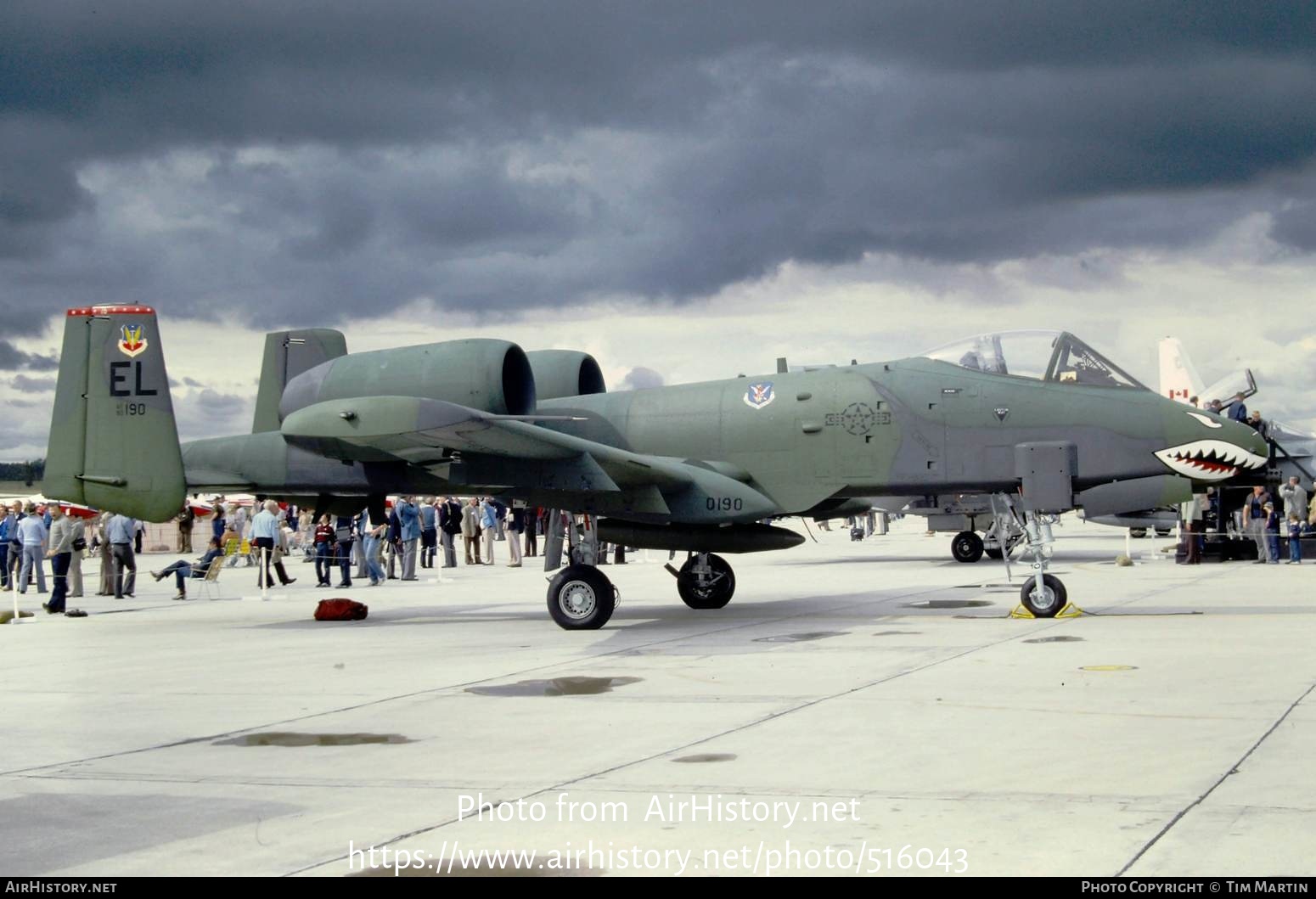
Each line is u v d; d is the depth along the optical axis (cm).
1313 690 838
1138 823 524
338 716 852
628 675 1009
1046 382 1396
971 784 601
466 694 934
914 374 1443
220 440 1648
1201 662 977
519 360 1510
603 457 1305
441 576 2766
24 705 943
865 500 1691
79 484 1606
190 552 4519
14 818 588
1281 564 2284
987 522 2625
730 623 1405
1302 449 2548
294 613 1833
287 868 496
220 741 773
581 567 1388
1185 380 3048
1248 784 584
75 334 1617
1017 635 1196
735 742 718
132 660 1240
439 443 1321
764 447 1484
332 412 1282
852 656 1076
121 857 517
